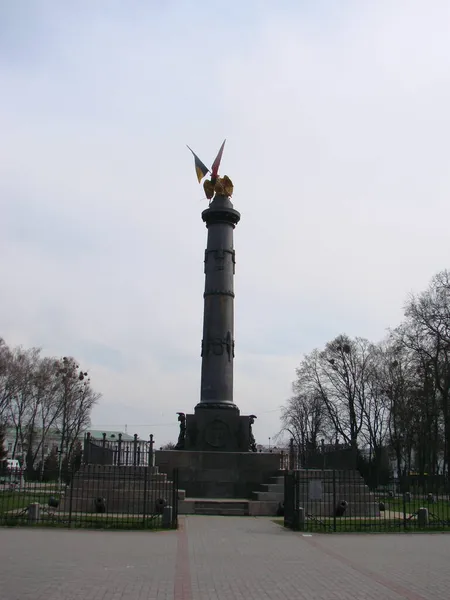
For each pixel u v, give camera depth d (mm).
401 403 67625
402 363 67812
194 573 14352
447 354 56906
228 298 38812
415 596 12344
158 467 33656
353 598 12086
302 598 11977
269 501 30812
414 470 82312
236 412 37000
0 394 76000
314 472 31594
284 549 18656
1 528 22141
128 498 29438
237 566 15469
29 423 84875
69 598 11477
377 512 30438
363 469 73312
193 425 36625
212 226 39875
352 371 74812
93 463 31656
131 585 12812
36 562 15242
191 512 30328
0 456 69062
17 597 11438
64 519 24328
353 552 18328
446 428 57188
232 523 26062
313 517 27547
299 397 84875
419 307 58406
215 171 40875
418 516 25594
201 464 34750
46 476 68438
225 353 37969
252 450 36781
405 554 18016
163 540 20000
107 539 19938
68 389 83250
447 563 16453
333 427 79438
